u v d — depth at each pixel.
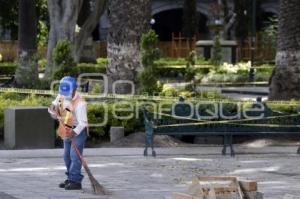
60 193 12.60
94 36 78.25
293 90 22.88
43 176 14.48
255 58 66.94
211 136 19.48
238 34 71.94
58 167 15.65
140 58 22.00
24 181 13.87
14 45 64.25
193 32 72.56
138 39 22.27
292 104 20.34
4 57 64.06
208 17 78.25
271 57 68.75
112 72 22.30
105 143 19.34
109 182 13.95
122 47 22.16
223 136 19.16
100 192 12.57
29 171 15.11
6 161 16.45
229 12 71.25
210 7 72.75
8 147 18.38
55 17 29.45
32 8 31.50
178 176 14.74
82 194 12.52
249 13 72.25
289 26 22.94
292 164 16.64
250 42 67.19
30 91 22.48
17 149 18.00
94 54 53.53
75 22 29.81
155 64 21.19
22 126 18.06
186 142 19.97
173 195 9.96
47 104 19.92
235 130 18.52
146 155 17.56
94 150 17.94
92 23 30.31
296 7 22.89
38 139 18.23
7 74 47.91
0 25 63.06
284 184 14.02
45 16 54.56
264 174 15.20
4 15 55.69
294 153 18.44
